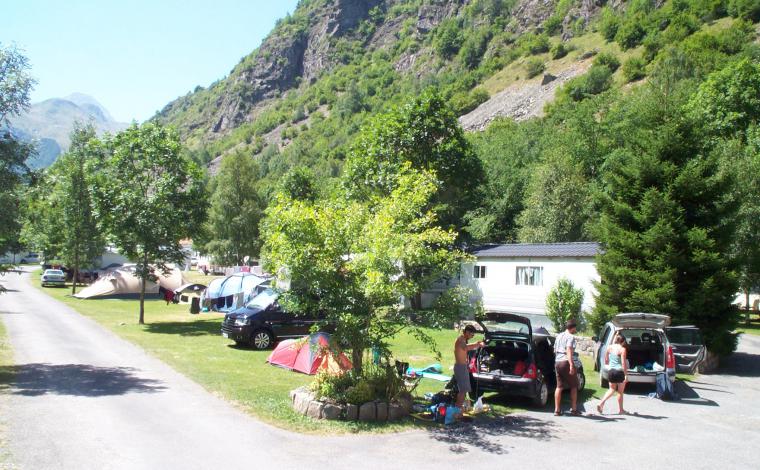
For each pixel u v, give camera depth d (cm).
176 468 712
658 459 842
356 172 3425
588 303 2339
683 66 6244
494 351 1262
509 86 12681
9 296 3584
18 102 1397
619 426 1049
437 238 1061
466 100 12750
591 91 9144
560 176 4078
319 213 1076
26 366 1388
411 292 1026
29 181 1452
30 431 837
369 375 1070
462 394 1047
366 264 1013
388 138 3406
